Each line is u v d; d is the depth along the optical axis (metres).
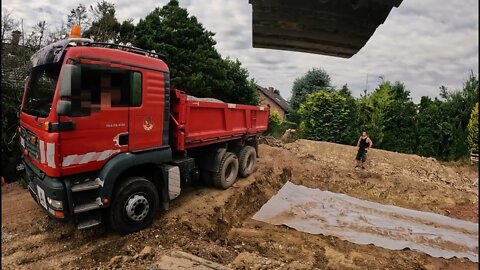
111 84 4.50
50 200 4.20
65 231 4.74
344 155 13.56
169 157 5.48
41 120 4.16
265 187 8.70
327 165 11.55
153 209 5.17
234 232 6.18
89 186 4.32
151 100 5.09
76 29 4.76
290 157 11.74
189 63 14.01
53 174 4.06
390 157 13.17
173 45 13.95
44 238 4.55
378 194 9.66
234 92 16.92
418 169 12.21
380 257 5.70
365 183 10.14
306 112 17.02
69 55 4.07
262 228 6.55
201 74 13.91
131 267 4.03
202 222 5.71
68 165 4.15
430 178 11.37
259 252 5.40
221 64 15.62
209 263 4.05
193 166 6.31
